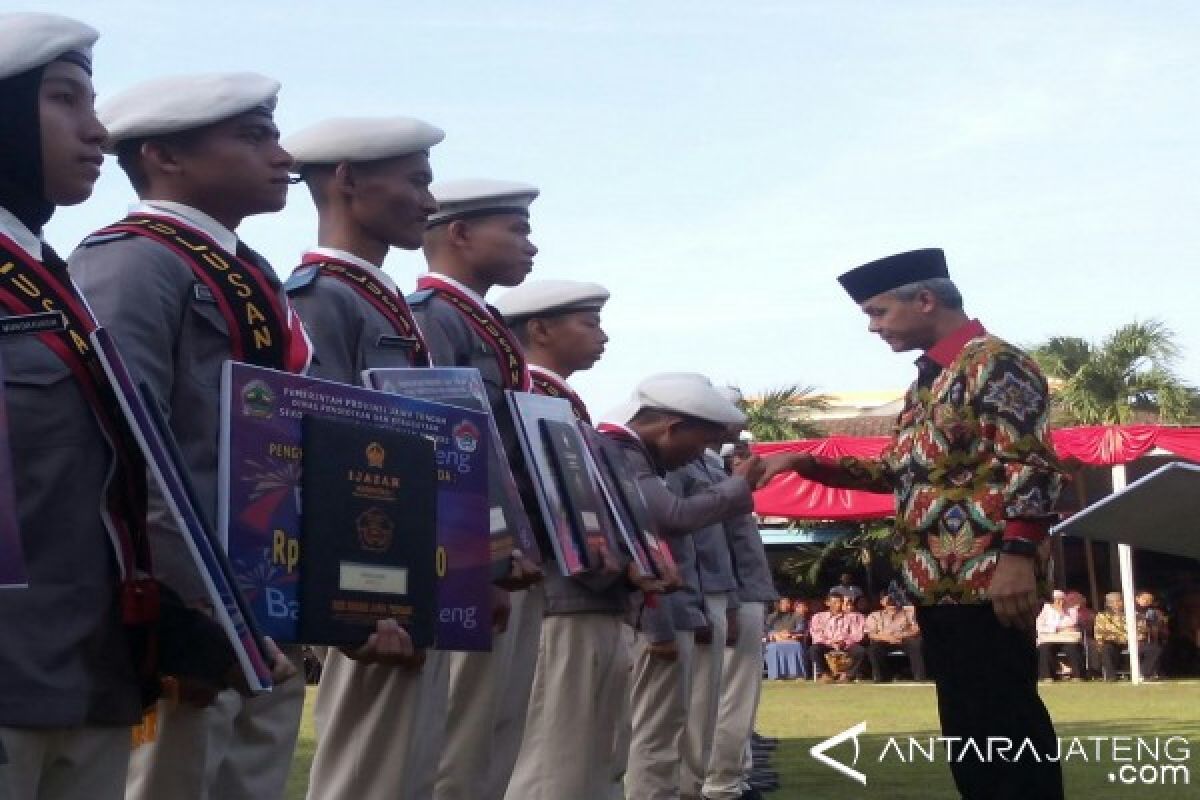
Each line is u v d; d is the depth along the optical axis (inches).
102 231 175.8
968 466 269.0
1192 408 1175.6
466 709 244.1
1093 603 1123.9
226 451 166.4
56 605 138.9
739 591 419.8
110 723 142.3
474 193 258.8
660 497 315.3
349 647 177.3
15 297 140.9
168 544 156.0
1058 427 1190.9
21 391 139.9
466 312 256.2
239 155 181.5
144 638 143.9
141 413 138.7
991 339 273.7
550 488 253.4
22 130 144.3
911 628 1062.4
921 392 277.7
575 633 278.2
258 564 167.0
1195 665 1058.7
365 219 219.1
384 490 178.1
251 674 142.3
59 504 140.3
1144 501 148.6
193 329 173.6
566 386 315.6
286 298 186.9
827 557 1234.0
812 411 1461.6
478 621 198.2
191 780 171.0
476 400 214.2
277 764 192.2
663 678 332.8
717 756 406.3
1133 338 1177.4
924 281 279.1
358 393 182.1
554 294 319.0
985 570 265.1
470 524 198.2
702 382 334.6
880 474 289.4
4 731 134.6
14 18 146.2
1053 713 666.8
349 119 221.3
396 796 203.6
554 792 278.4
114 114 182.1
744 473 316.5
